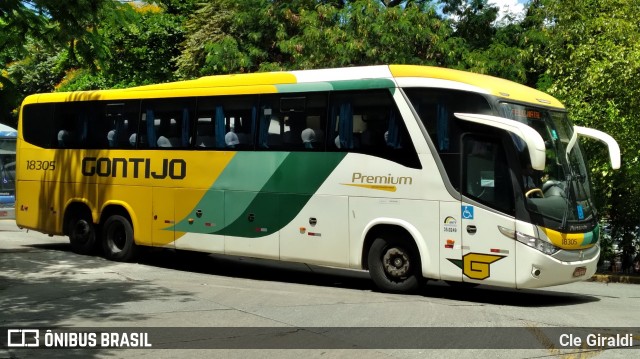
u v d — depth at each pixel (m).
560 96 14.80
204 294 10.56
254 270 14.17
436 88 10.73
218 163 12.91
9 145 23.08
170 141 13.64
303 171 11.88
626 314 9.59
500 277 10.05
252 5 24.11
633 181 14.05
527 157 10.10
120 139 14.44
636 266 14.63
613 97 14.07
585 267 10.48
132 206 14.11
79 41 12.60
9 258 14.55
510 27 20.95
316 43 20.22
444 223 10.48
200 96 13.30
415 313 9.22
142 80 29.23
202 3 28.64
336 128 11.60
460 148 10.45
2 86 13.16
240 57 23.62
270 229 12.21
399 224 10.84
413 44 20.30
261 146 12.41
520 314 9.39
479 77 10.92
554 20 17.75
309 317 8.84
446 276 10.45
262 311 9.22
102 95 14.86
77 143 15.17
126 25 13.09
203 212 13.07
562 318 9.14
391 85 11.12
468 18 21.78
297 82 12.10
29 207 15.93
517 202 9.98
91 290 10.78
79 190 15.03
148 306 9.51
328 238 11.55
